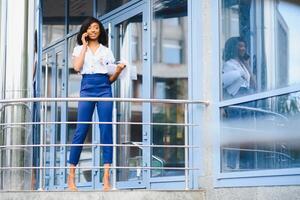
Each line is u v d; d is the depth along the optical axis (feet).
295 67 24.54
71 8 43.80
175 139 33.73
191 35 29.86
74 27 43.86
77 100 26.96
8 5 31.12
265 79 25.98
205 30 29.09
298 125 24.09
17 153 29.30
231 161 27.12
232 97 27.48
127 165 34.55
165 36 48.21
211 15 28.91
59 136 43.75
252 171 25.80
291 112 24.44
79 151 27.78
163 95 47.32
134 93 35.01
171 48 48.21
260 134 25.84
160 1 33.91
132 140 34.47
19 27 30.89
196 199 26.89
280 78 25.25
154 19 35.53
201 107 28.60
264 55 26.17
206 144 28.09
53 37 46.70
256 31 26.68
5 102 28.22
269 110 25.55
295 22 24.75
